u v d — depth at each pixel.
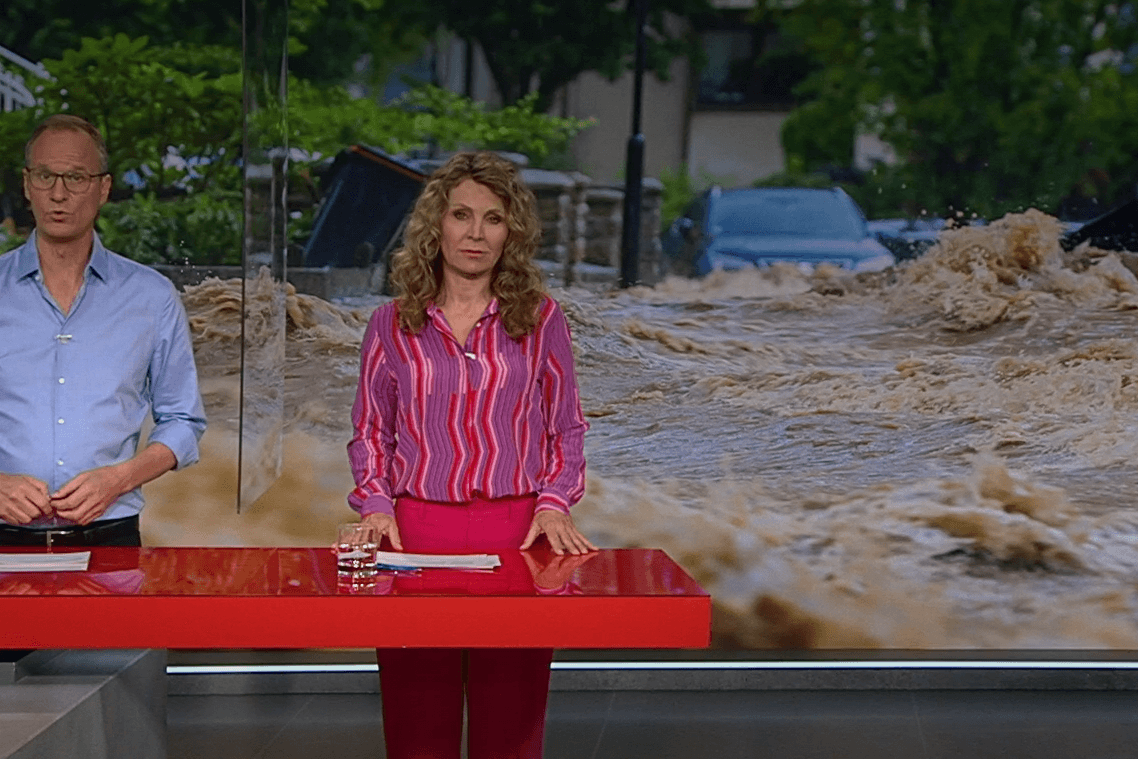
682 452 5.30
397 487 3.00
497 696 2.92
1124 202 5.32
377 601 2.37
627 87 5.30
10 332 3.05
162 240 5.25
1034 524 5.29
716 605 5.30
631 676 5.30
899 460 5.32
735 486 5.30
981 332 5.33
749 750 4.57
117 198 5.24
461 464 2.96
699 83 5.32
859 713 5.02
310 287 5.21
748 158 5.34
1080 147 5.32
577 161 5.31
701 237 5.32
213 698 5.15
